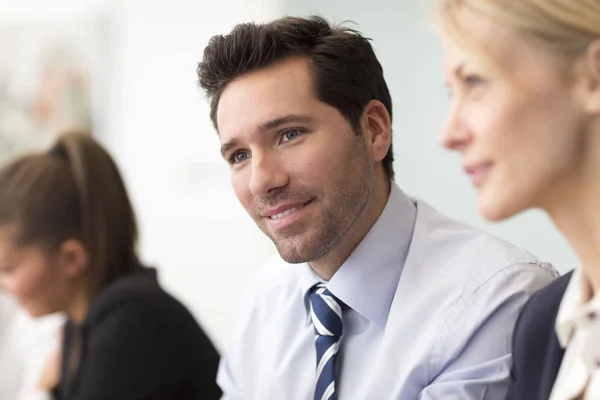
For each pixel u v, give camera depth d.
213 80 0.99
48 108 2.74
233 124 0.96
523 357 0.70
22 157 1.43
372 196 1.01
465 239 1.02
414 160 2.19
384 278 1.00
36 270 1.38
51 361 1.52
